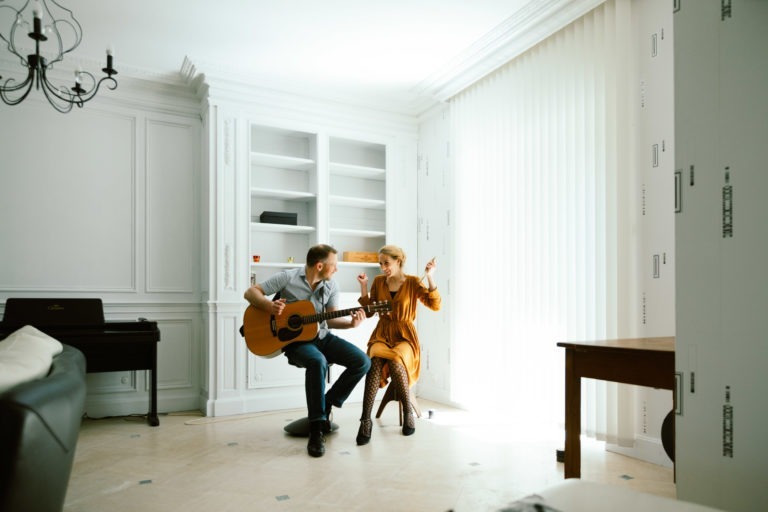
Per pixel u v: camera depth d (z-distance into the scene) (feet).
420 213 16.37
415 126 16.55
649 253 9.41
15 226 12.54
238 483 8.23
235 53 12.63
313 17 10.94
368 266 16.30
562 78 10.96
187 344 14.14
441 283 15.19
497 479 8.41
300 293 11.35
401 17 10.98
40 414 3.44
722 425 4.67
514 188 12.24
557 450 9.41
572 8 10.38
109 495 7.72
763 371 4.42
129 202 13.75
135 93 13.85
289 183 15.60
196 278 14.38
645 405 9.39
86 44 12.08
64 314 11.87
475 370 13.35
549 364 11.04
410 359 11.32
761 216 4.46
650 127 9.46
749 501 4.48
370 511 7.13
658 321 9.22
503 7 10.60
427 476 8.54
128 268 13.66
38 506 3.47
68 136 13.15
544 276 11.25
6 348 4.90
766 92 4.46
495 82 12.92
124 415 13.24
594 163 10.16
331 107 15.23
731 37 4.72
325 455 9.72
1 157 12.46
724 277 4.71
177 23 11.16
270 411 13.73
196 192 14.52
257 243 15.02
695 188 4.96
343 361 10.97
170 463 9.29
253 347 10.84
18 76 12.52
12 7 9.42
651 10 9.49
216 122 13.65
